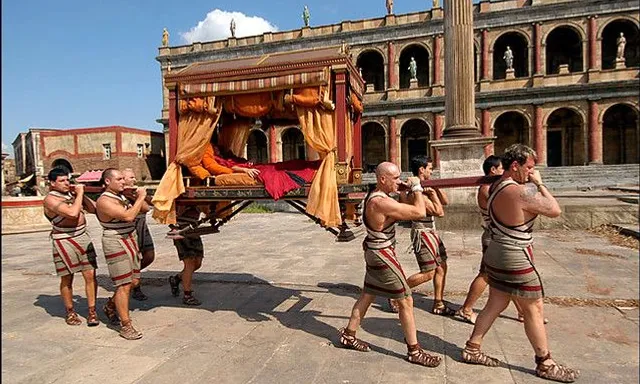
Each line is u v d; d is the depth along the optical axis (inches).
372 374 163.5
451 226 529.3
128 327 206.7
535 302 156.0
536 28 1428.4
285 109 234.5
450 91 546.9
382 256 171.8
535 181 158.6
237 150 285.9
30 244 570.3
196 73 239.0
